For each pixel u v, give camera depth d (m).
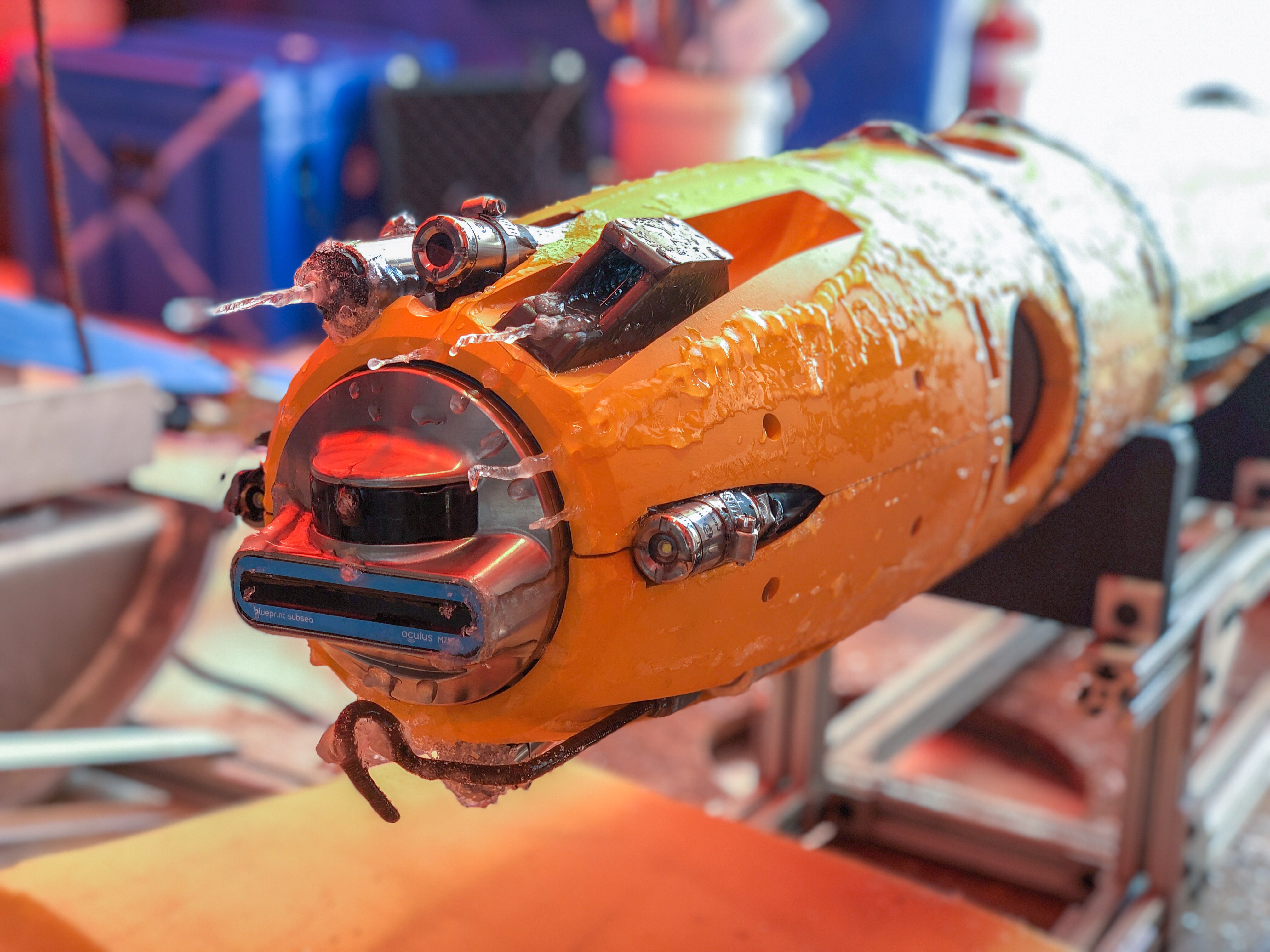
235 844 1.04
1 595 1.55
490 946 0.93
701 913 0.98
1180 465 1.06
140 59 3.90
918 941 0.95
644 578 0.64
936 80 4.44
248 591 0.66
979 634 1.97
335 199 4.11
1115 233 1.08
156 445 1.77
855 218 0.81
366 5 5.05
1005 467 0.91
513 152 4.13
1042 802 1.90
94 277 4.18
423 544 0.63
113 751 1.45
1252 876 1.56
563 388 0.62
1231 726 1.66
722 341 0.68
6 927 0.93
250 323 4.00
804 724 1.57
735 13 3.79
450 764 0.69
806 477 0.71
